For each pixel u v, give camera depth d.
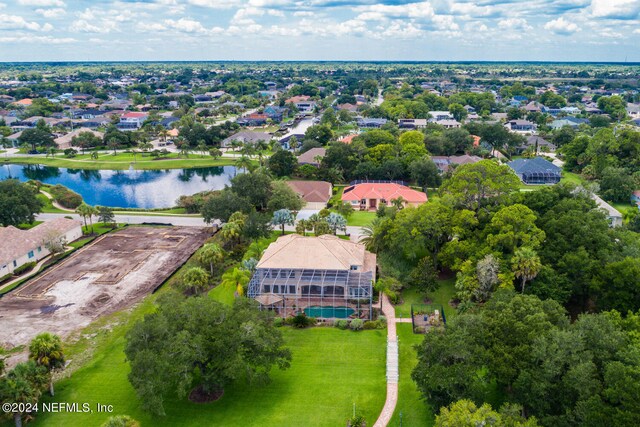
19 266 97.00
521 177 163.25
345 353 67.94
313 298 81.56
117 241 113.44
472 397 49.88
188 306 57.88
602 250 74.25
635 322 54.84
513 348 51.62
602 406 43.22
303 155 184.25
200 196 142.25
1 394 50.25
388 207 123.44
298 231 103.44
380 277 85.69
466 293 74.19
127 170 197.38
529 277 71.69
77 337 72.81
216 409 57.09
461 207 92.75
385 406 57.06
